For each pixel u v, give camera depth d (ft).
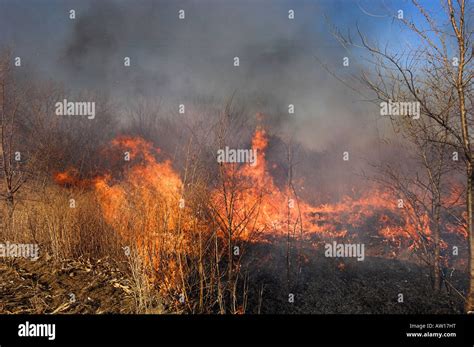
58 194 20.86
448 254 19.56
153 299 13.60
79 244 17.70
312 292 16.97
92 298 13.87
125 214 18.07
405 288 17.39
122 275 15.60
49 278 15.40
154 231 16.06
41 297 13.87
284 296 16.42
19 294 14.06
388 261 19.89
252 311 14.61
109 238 17.92
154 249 15.37
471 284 12.55
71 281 15.19
